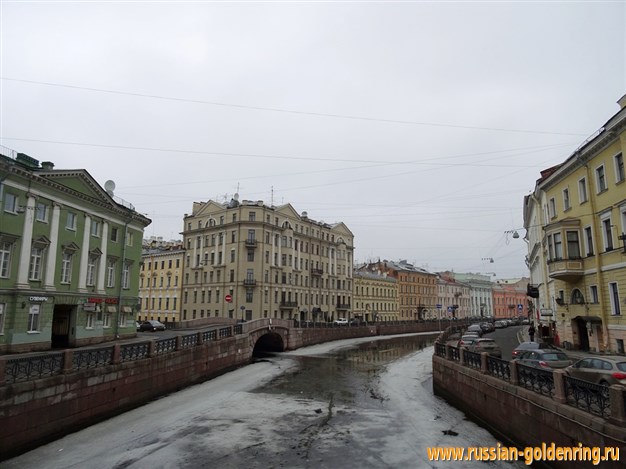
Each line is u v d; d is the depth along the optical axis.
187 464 11.89
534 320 50.03
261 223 63.53
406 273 98.75
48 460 12.02
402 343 54.06
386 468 11.47
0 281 22.41
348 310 80.69
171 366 21.92
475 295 120.69
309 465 11.75
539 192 34.22
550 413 10.71
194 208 72.12
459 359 19.23
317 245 75.69
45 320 25.30
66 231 27.42
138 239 36.50
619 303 22.30
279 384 25.03
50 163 27.50
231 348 31.17
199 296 66.62
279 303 65.19
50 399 13.55
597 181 24.20
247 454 12.66
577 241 26.27
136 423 15.82
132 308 35.28
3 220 22.53
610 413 8.65
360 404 19.62
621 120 20.80
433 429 15.19
